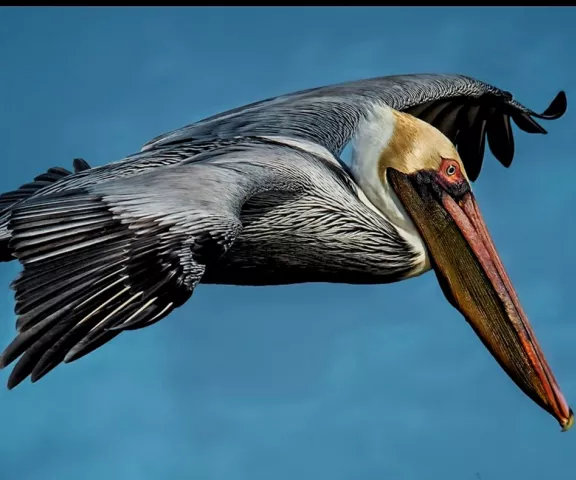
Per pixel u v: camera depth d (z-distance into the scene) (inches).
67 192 421.4
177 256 399.5
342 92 607.2
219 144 512.7
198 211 410.9
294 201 514.0
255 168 471.2
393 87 625.9
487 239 537.3
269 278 533.0
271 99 602.9
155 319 391.9
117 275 396.5
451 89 641.6
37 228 402.9
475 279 534.9
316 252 522.9
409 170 541.0
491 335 531.5
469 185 545.6
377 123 548.7
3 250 477.4
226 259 522.3
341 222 522.6
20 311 387.9
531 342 524.7
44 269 395.9
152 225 404.2
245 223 514.0
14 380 379.2
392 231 534.3
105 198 411.2
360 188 541.0
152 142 552.4
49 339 385.1
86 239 401.4
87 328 388.2
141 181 427.5
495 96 658.8
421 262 539.8
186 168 443.5
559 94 660.7
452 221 539.8
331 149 549.3
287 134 542.9
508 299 529.3
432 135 546.6
